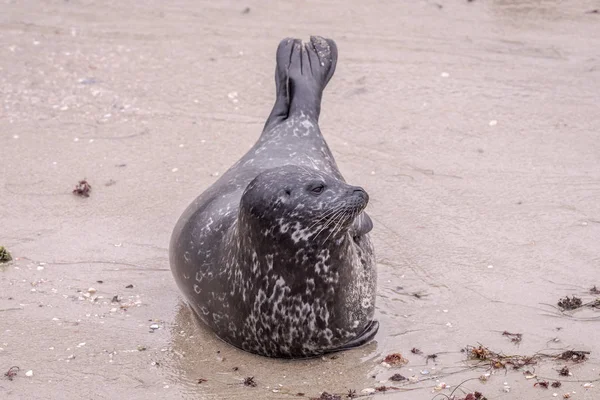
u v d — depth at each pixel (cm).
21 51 1975
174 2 2255
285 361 1047
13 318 1133
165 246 1301
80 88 1816
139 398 980
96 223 1359
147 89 1809
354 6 2195
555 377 990
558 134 1594
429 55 1928
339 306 1014
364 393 977
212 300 1062
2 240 1314
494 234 1303
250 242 997
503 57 1917
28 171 1511
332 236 966
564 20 2100
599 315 1104
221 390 991
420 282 1200
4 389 998
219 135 1625
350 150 1561
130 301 1175
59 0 2273
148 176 1492
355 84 1803
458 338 1073
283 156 1197
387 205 1389
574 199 1384
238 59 1930
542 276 1198
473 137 1595
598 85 1778
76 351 1067
